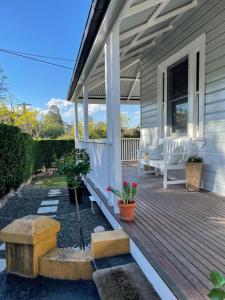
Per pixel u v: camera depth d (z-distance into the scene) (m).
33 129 18.98
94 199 4.86
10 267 2.59
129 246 2.58
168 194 4.21
